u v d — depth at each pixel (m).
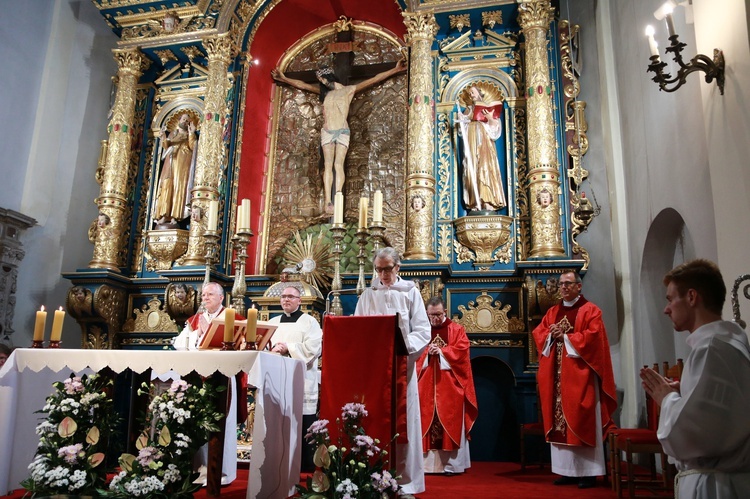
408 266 7.61
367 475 3.71
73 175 9.74
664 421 2.35
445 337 6.59
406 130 9.19
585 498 4.77
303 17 10.24
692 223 5.18
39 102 9.49
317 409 5.89
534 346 7.38
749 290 3.71
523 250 8.12
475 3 8.73
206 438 4.10
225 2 9.55
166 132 9.87
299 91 10.33
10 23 9.06
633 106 7.07
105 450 4.33
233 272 8.91
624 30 7.44
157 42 9.76
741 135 3.86
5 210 8.43
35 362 4.29
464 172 8.46
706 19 4.43
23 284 8.90
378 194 6.64
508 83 8.76
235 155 9.38
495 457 7.38
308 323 5.97
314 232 9.41
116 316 8.79
